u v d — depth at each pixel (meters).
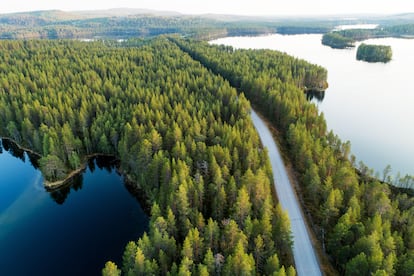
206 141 89.75
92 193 85.62
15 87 130.25
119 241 68.38
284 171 82.31
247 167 73.56
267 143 96.44
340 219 56.25
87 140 98.62
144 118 100.00
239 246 47.91
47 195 85.25
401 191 78.81
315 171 70.12
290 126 91.12
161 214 62.38
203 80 137.12
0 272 60.78
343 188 67.25
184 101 114.88
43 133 98.06
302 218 66.62
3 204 81.25
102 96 119.56
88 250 66.00
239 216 58.06
